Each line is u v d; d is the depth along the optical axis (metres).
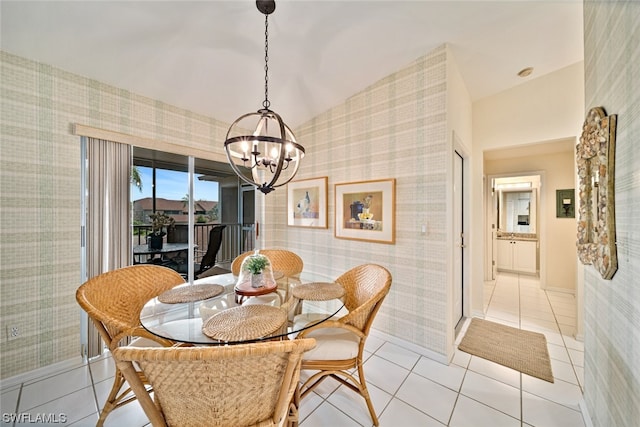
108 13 1.60
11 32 1.64
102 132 2.14
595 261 1.25
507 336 2.53
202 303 1.57
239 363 0.77
